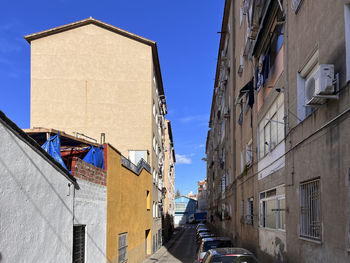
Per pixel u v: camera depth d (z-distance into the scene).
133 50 22.28
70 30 22.09
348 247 4.70
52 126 21.11
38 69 21.58
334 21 5.29
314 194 6.21
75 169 7.95
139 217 16.78
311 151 6.23
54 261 6.41
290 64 7.72
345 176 4.81
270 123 9.97
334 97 5.07
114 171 11.54
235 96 18.67
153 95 23.66
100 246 9.62
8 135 4.94
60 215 6.80
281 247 8.35
